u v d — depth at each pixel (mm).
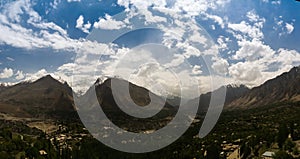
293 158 145375
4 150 190625
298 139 161500
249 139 199000
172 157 176500
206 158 181500
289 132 170250
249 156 174500
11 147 193875
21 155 185500
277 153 149250
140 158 172250
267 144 169875
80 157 189875
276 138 168750
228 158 185000
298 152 150250
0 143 195000
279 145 163500
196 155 180625
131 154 173750
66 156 197375
